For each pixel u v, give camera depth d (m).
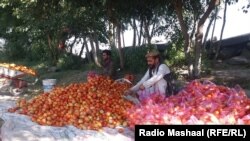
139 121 4.55
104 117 5.02
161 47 20.08
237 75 14.68
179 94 5.28
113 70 9.24
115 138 4.49
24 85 12.70
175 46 17.55
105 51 9.25
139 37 19.59
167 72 6.55
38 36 19.42
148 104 4.80
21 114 5.38
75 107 5.29
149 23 17.64
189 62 12.83
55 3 14.19
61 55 19.64
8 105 5.98
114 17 14.69
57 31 17.78
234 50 20.67
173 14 17.39
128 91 6.29
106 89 6.15
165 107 4.66
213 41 21.00
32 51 23.42
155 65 6.65
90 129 4.77
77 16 16.09
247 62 18.75
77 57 19.69
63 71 17.94
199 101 4.78
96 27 16.75
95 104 5.35
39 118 5.04
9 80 13.25
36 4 14.09
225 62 19.31
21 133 4.61
